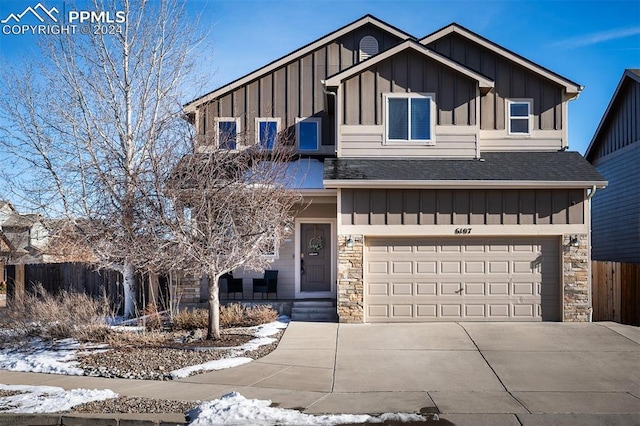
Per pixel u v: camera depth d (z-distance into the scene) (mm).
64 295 12711
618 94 18922
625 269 13859
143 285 14008
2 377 9023
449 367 9367
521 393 7938
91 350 10703
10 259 20625
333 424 6527
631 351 10445
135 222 10492
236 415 6660
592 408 7242
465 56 15805
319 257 15242
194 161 10445
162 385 8281
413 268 13375
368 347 10727
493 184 12773
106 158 11695
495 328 12289
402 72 14289
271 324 13000
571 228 13289
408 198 13242
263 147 12336
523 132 15273
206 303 14359
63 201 13547
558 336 11570
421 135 14258
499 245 13438
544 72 15195
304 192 13867
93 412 6934
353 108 14266
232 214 10516
